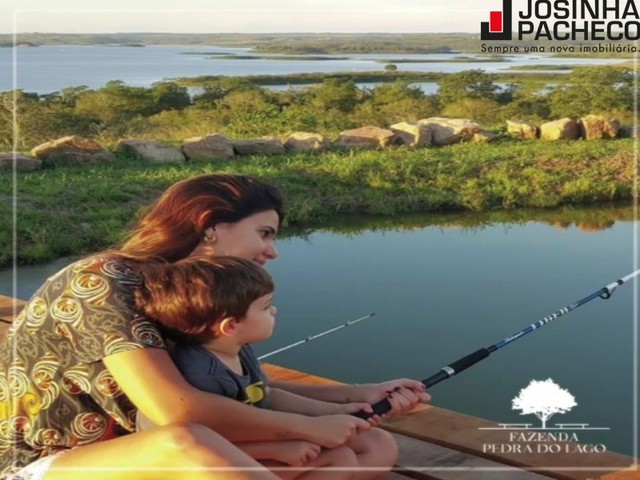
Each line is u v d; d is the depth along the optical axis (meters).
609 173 9.23
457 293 5.85
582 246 7.11
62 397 2.02
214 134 9.98
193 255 2.14
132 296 2.02
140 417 2.02
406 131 10.43
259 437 2.10
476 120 11.21
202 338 2.05
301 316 5.50
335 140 10.43
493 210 8.62
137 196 8.40
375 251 7.12
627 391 4.02
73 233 7.40
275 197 2.20
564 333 5.00
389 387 2.44
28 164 9.13
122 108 10.86
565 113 10.91
